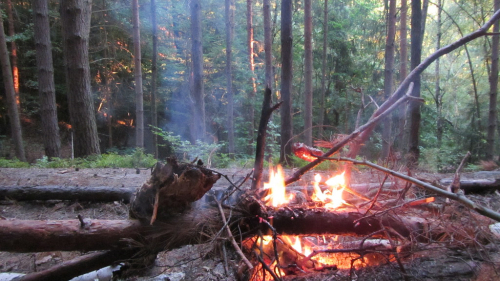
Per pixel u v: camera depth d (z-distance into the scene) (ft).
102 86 52.47
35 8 27.02
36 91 52.95
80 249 6.73
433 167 22.39
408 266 6.91
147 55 53.62
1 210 12.42
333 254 7.88
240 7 52.60
